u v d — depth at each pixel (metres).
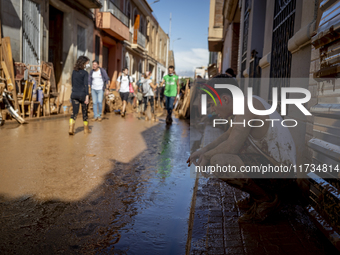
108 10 19.27
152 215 2.65
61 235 2.21
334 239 1.79
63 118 10.81
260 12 7.32
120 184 3.46
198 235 2.10
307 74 2.96
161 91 19.84
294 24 3.70
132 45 26.52
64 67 14.47
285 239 2.06
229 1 11.60
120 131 7.88
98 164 4.31
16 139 5.96
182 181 3.70
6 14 9.66
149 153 5.21
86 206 2.78
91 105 13.87
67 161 4.40
